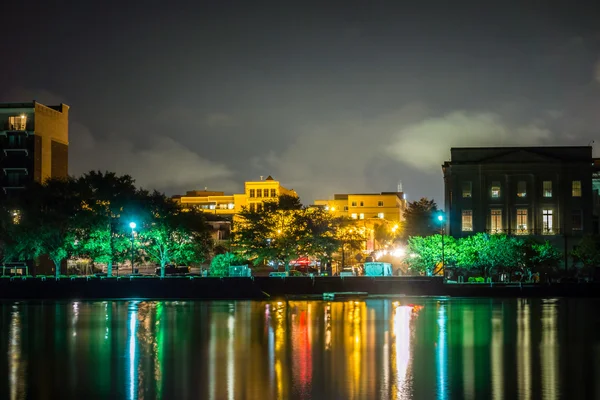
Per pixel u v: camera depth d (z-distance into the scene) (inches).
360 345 2032.5
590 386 1489.9
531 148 4960.6
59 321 2687.0
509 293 3892.7
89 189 4192.9
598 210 5413.4
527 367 1691.7
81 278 3892.7
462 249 4158.5
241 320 2704.2
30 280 3882.9
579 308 3189.0
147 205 4180.6
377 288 4003.4
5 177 5068.9
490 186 4945.9
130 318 2795.3
